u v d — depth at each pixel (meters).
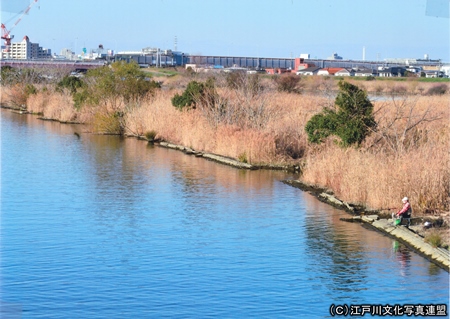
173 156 46.19
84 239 25.19
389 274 21.56
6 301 18.95
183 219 28.33
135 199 32.16
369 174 30.64
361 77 131.00
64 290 19.92
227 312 18.39
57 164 42.31
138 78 67.69
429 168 28.95
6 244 24.41
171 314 18.23
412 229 26.06
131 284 20.39
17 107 88.25
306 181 35.91
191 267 22.03
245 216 28.92
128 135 58.19
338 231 26.59
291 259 22.98
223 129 46.28
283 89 91.31
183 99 54.28
